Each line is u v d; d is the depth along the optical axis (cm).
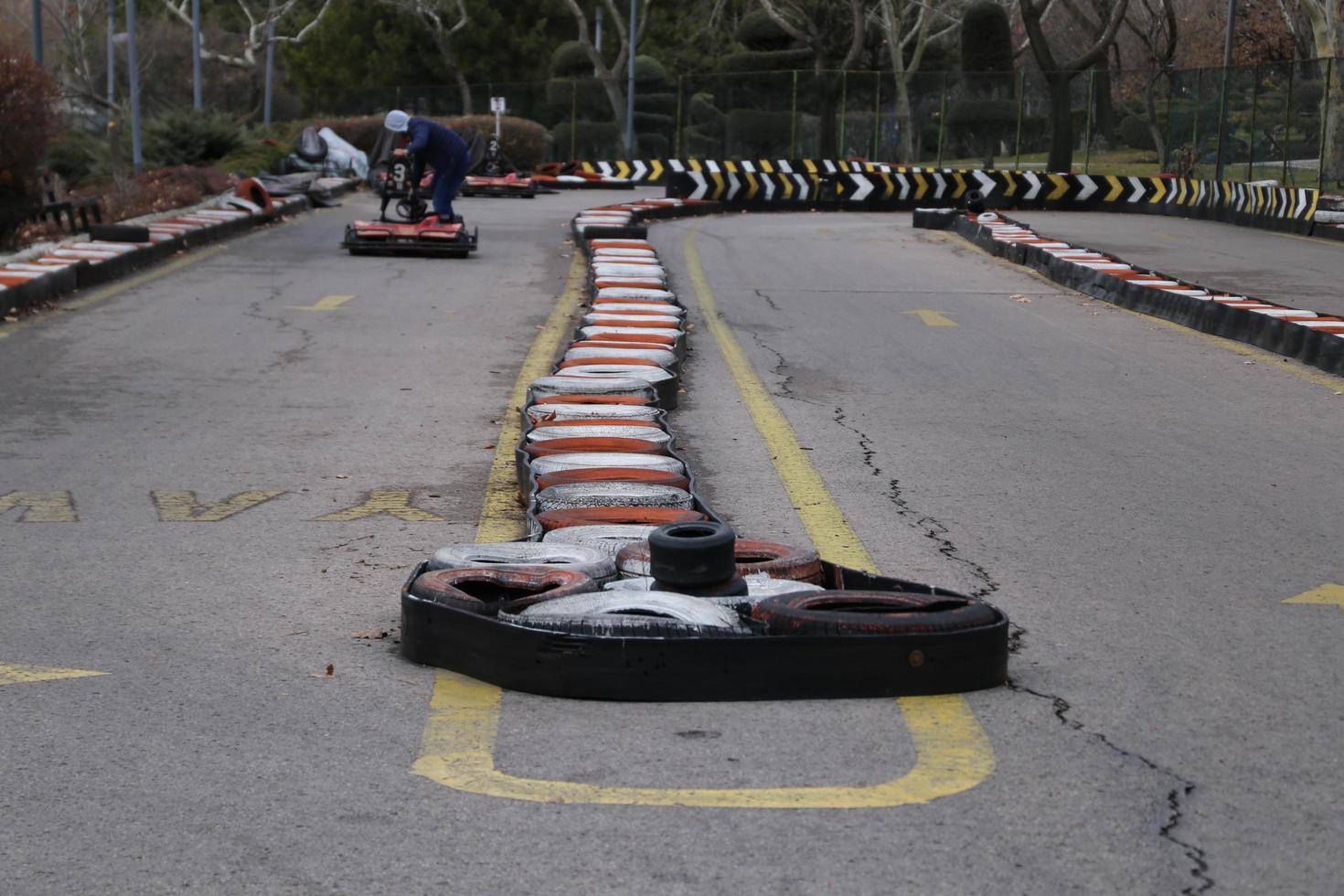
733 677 470
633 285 1612
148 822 383
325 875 354
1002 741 438
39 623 554
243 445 891
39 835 376
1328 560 662
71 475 808
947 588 590
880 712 461
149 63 5722
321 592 598
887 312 1606
